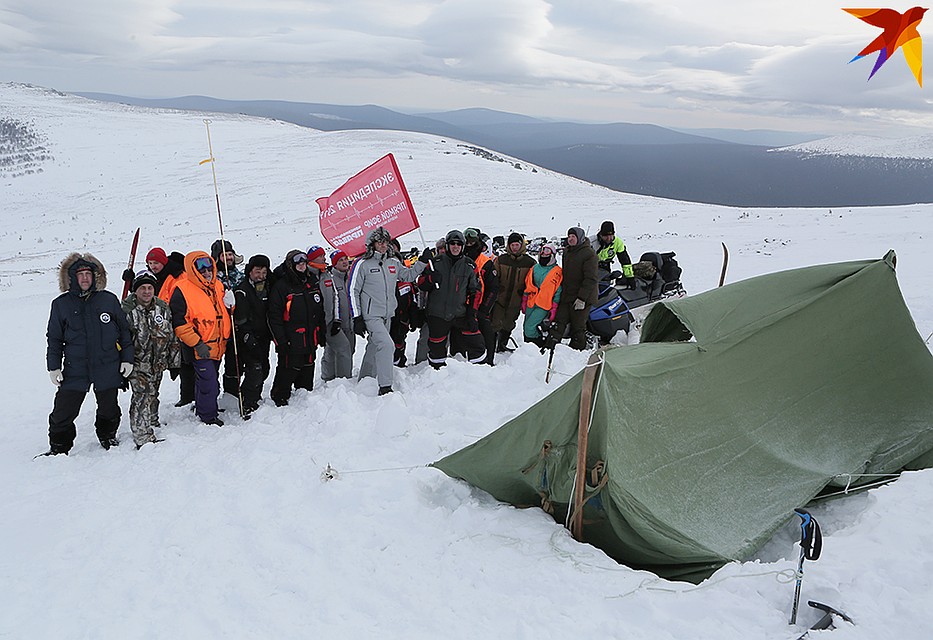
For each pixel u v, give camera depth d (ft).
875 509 15.17
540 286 30.50
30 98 643.86
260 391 25.13
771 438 17.11
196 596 12.95
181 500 17.39
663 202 156.35
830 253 64.13
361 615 12.21
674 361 16.39
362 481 17.43
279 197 173.78
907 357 19.36
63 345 21.20
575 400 14.75
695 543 13.91
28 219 181.27
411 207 27.20
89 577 13.80
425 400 23.50
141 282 22.06
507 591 12.78
